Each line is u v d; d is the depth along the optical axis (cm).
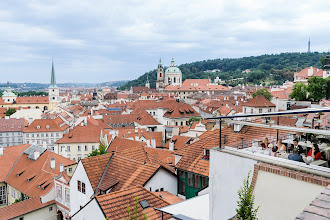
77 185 4019
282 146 1778
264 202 1425
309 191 1262
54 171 6144
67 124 14500
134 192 2892
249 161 1580
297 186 1304
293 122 3278
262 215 1429
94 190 3688
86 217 2806
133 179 3634
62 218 5400
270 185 1405
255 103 10938
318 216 844
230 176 1694
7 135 13462
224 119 1819
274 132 2652
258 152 1736
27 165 6750
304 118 3266
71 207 4188
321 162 1476
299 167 1378
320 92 10388
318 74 17312
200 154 3453
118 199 2756
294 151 1652
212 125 5388
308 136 1748
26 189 5872
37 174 6200
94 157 4025
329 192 950
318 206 888
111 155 4169
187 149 3697
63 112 17738
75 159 10331
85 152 10381
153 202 2828
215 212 1798
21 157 7175
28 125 14200
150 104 18162
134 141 7031
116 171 3875
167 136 9312
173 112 13188
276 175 1382
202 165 3288
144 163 3809
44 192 5391
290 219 1327
